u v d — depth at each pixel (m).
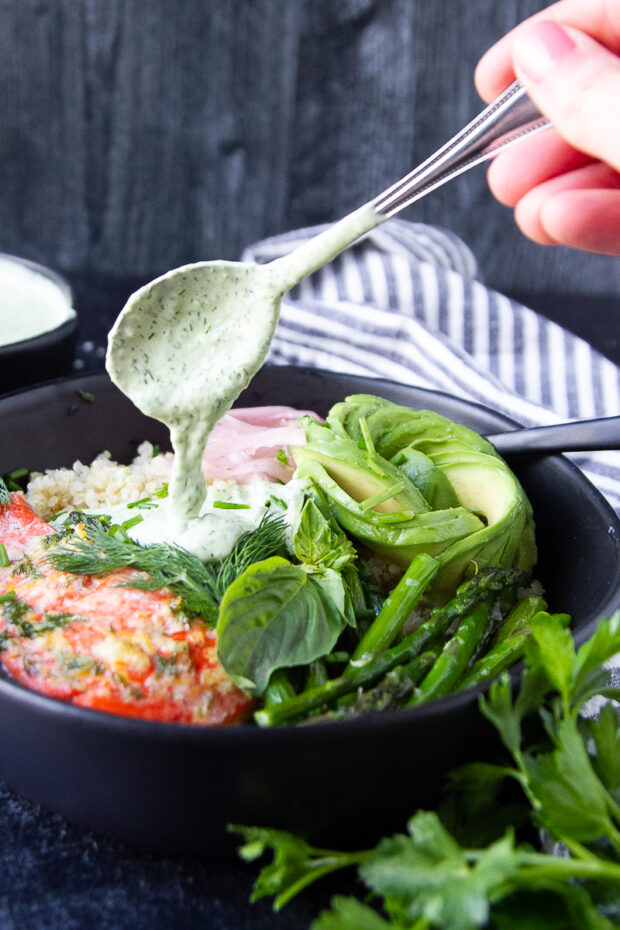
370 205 0.46
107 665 0.42
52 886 0.42
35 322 0.63
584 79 0.43
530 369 0.70
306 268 0.45
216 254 0.99
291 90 0.92
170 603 0.44
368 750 0.39
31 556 0.47
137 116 0.93
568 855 0.41
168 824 0.41
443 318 0.72
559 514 0.51
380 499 0.49
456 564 0.48
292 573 0.45
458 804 0.41
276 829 0.41
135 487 0.53
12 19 0.88
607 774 0.40
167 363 0.46
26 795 0.43
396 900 0.38
